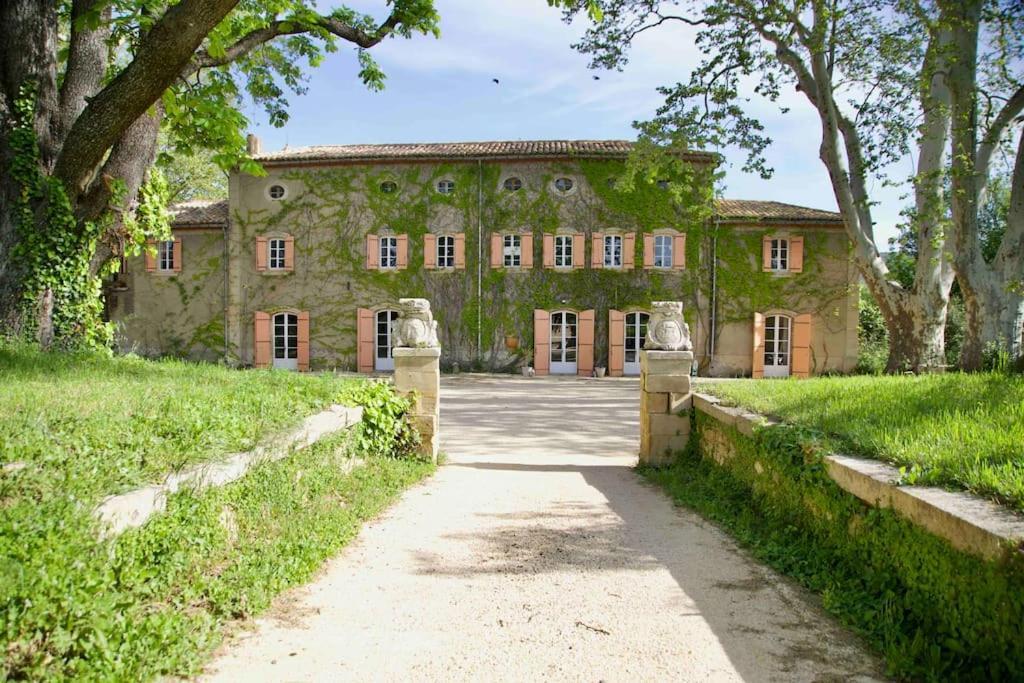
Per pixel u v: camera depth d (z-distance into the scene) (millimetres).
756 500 4918
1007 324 11711
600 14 8047
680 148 14977
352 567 3934
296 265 23531
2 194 7617
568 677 2658
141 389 4668
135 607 2555
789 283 22672
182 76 8109
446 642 2967
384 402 6816
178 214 24297
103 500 2570
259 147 24375
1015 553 2176
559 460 8266
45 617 2086
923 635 2670
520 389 18188
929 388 5270
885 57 13125
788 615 3234
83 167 7641
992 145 12234
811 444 3979
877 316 24453
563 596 3523
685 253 22750
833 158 14039
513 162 23016
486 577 3811
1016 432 3432
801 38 13289
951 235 12398
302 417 4699
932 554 2705
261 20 9438
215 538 3307
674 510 5441
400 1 8539
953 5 11227
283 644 2898
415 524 4922
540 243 22984
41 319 7672
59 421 3416
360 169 23281
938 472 3002
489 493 6070
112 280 23828
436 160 22844
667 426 7281
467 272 23078
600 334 22938
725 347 22766
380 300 23281
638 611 3318
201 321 23828
